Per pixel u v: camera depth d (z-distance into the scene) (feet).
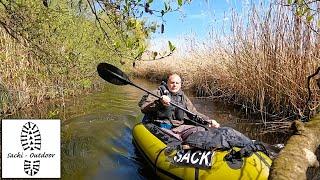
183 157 12.68
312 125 3.28
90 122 23.32
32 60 26.71
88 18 29.53
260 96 24.77
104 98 36.29
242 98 28.73
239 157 11.74
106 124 22.80
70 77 32.24
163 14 7.82
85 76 37.65
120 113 26.99
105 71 17.47
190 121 17.13
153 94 16.71
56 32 21.17
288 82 21.33
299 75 20.52
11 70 25.71
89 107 29.66
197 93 40.16
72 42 27.86
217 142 12.44
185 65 45.29
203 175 11.76
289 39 21.39
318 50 19.56
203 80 38.93
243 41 26.61
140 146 15.87
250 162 11.54
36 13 13.17
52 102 31.32
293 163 2.91
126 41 8.38
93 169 14.51
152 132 15.88
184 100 17.30
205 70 37.91
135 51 9.03
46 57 15.08
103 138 19.30
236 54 28.50
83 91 41.11
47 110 27.12
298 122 3.33
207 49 37.93
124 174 14.10
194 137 12.98
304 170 2.89
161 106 16.76
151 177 13.82
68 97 35.60
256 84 25.77
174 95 17.24
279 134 20.22
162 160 13.32
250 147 12.10
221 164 11.71
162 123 16.63
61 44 22.93
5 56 24.99
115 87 49.08
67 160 15.52
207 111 28.55
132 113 27.09
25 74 26.58
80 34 30.37
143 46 8.56
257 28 24.27
